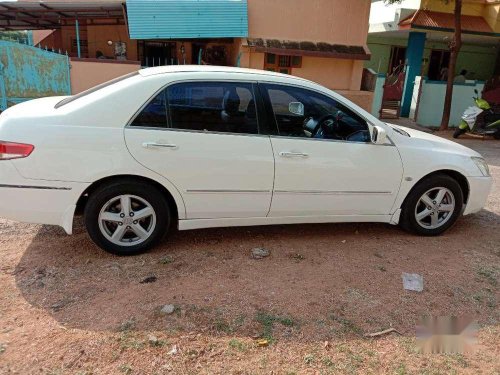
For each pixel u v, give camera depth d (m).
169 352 2.71
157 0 11.32
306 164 4.07
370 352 2.85
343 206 4.33
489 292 3.66
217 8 11.76
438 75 20.27
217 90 3.90
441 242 4.63
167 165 3.72
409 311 3.31
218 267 3.79
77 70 11.16
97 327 2.91
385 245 4.45
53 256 3.87
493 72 20.39
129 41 14.55
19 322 2.95
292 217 4.24
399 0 13.81
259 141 3.96
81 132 3.56
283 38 12.73
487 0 15.61
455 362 2.82
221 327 2.97
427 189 4.57
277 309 3.22
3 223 4.55
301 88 4.15
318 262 3.99
